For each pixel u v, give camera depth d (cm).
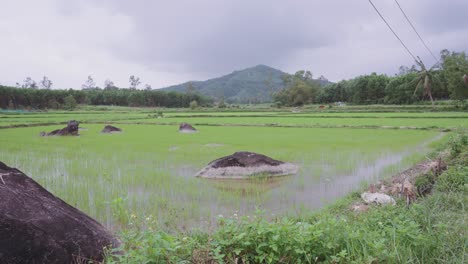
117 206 572
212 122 3183
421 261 319
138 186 761
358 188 722
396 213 481
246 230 348
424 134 1881
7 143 1625
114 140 1753
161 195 688
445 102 5044
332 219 365
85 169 955
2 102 6012
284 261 325
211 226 504
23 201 350
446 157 942
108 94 7988
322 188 751
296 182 811
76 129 2069
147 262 293
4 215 323
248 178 852
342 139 1694
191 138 1823
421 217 439
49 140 1769
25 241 324
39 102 6519
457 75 4050
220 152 1284
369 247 330
